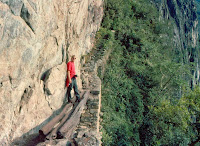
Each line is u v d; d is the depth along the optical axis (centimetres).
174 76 1727
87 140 425
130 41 1948
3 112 334
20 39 341
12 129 367
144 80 1723
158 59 2086
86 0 884
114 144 860
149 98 1591
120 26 2053
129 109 1325
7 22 300
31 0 354
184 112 1153
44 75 488
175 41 5169
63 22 552
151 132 1215
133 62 1741
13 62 336
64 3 552
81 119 607
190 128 1205
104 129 847
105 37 1698
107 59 1485
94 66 1109
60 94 565
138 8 2919
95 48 1466
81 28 848
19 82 369
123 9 2347
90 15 1125
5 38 303
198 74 6244
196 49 7294
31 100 420
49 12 441
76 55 768
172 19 6156
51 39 486
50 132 411
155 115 1276
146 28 2709
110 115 985
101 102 1023
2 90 325
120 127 978
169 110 1188
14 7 313
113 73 1402
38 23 389
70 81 574
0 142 330
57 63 551
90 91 795
